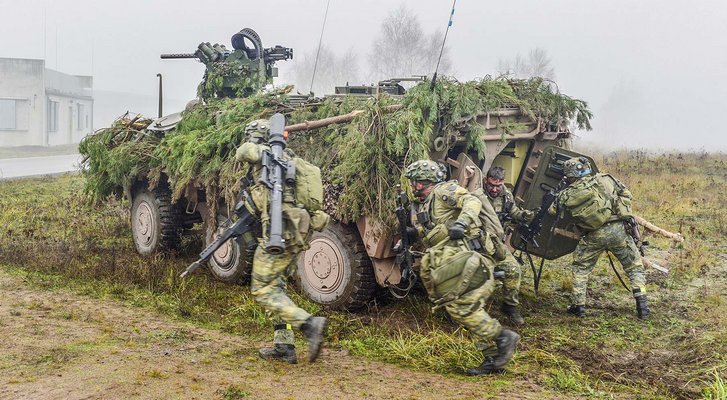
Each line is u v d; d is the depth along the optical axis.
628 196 6.83
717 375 4.91
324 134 6.95
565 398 4.56
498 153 7.01
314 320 4.77
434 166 5.45
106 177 9.30
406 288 6.83
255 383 4.44
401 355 5.39
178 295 6.99
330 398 4.24
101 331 5.57
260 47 10.02
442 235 5.18
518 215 6.89
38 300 6.56
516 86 7.24
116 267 7.84
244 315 6.44
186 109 8.56
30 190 15.52
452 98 6.41
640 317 6.76
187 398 4.09
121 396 4.05
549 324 6.55
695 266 8.57
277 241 4.68
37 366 4.55
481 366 5.00
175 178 8.02
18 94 40.28
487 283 4.93
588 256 6.86
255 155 5.02
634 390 4.83
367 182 6.29
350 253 6.51
